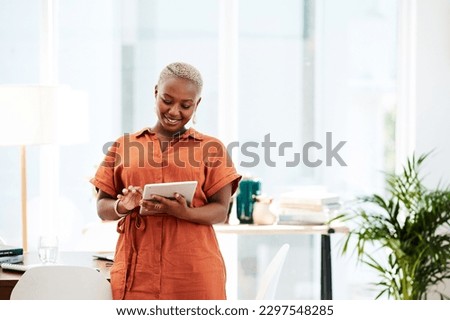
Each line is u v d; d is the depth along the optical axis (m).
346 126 6.50
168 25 6.40
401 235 5.66
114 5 6.36
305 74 6.46
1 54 6.29
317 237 6.49
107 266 4.52
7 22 6.28
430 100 6.30
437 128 6.31
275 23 6.44
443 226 6.18
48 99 5.35
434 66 6.27
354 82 6.48
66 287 3.88
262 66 6.45
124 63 6.38
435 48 6.27
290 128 6.48
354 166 6.50
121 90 6.39
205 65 6.42
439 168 6.33
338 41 6.46
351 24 6.46
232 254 6.46
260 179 6.14
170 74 3.78
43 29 6.28
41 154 6.36
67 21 6.35
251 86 6.45
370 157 6.50
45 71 6.29
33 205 6.39
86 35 6.36
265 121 6.46
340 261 6.46
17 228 6.39
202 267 3.79
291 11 6.44
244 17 6.42
